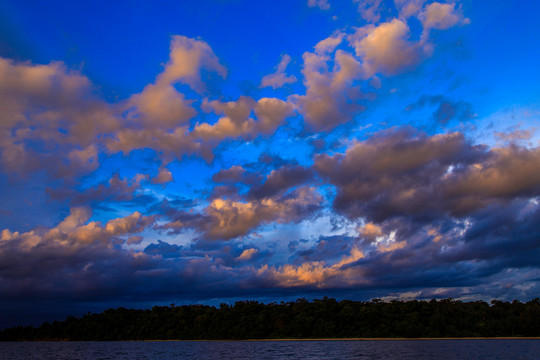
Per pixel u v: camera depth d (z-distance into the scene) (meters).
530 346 162.62
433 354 128.75
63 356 153.25
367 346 177.88
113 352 172.38
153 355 149.25
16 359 140.88
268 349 171.38
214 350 171.38
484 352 133.25
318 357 126.31
